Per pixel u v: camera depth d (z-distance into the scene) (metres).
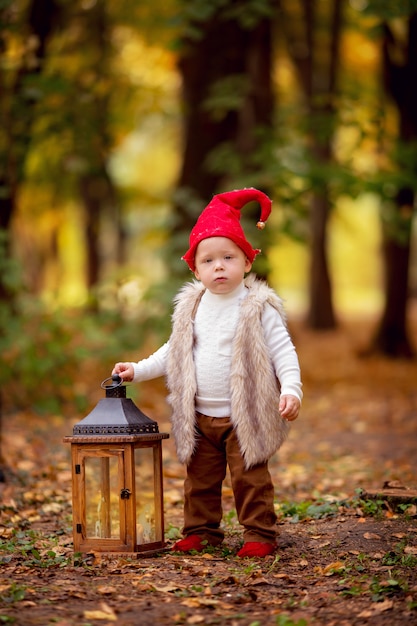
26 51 11.74
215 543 5.11
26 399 11.62
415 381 15.74
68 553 4.92
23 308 11.02
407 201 16.23
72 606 3.97
